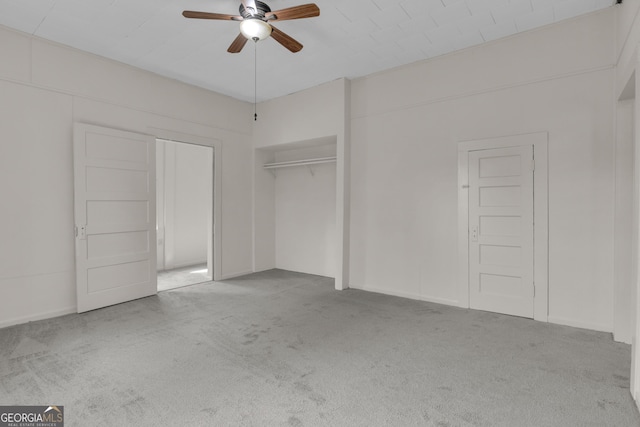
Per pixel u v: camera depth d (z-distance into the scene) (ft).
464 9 9.91
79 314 11.80
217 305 12.87
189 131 15.64
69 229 11.94
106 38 11.37
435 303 13.10
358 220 15.26
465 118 12.39
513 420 6.06
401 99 13.92
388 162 14.32
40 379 7.43
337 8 9.82
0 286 10.50
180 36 11.28
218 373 7.70
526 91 11.20
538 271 11.04
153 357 8.50
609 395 6.81
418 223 13.57
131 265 13.43
